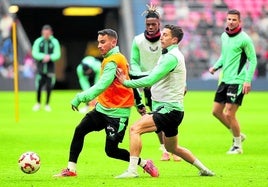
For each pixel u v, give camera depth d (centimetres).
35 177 3152
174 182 2977
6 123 6116
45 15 13450
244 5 13000
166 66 2944
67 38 13762
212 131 5547
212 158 3950
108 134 3048
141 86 2941
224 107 4241
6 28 11575
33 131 5441
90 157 3941
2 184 2931
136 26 12269
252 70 4094
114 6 12331
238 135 4181
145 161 3094
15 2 11919
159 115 2989
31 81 11344
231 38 4131
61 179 3062
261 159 3903
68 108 7925
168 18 12812
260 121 6431
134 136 3006
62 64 13850
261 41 12450
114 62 2989
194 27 12706
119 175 3131
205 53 12431
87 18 13625
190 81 11619
